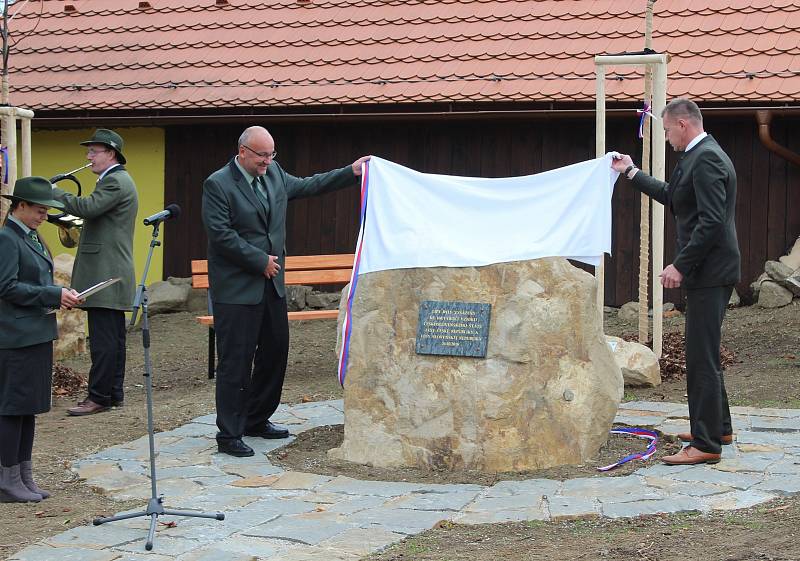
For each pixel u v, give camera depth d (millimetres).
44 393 6551
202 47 15320
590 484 6391
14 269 6379
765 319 11695
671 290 13023
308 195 8070
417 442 7105
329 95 13781
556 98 12859
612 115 12758
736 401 8750
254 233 7613
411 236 7473
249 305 7500
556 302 7180
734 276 6699
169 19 16016
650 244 13031
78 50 15703
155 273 15094
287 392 9844
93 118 14531
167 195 14984
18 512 6285
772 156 12656
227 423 7449
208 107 14055
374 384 7332
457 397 7102
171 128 14930
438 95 13320
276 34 15258
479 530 5648
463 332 7195
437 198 7617
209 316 10820
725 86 12508
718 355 6746
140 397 10039
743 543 5203
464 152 13812
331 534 5602
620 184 13141
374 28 14961
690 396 6793
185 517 5965
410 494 6367
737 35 13297
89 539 5621
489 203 7535
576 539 5434
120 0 16688
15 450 6492
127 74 15039
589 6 14406
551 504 5996
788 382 9258
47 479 7031
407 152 14023
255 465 7160
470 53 14023
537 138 13531
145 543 5523
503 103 13148
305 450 7637
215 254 7559
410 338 7332
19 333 6402
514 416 7008
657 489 6207
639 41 13586
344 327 7477
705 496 6035
